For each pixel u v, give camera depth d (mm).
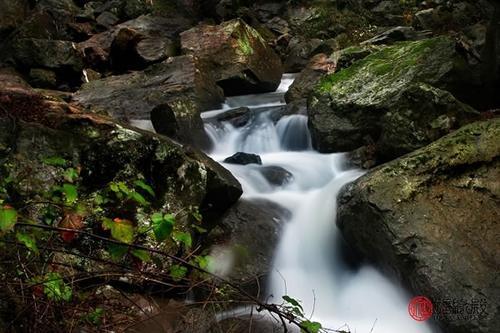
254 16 16422
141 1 17281
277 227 4785
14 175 3648
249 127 7938
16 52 11797
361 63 7246
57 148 3951
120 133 4160
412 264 3541
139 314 3160
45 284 2520
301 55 13688
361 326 3799
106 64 12914
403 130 5410
